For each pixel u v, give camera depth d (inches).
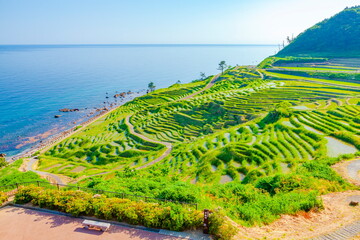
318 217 922.7
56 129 4982.8
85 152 3624.5
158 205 872.9
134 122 4751.5
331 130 2431.1
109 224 797.9
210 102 4665.4
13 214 909.8
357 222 856.3
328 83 5251.0
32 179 2218.3
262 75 6968.5
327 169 1497.3
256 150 2156.7
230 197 1167.6
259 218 892.6
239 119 3843.5
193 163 2428.6
